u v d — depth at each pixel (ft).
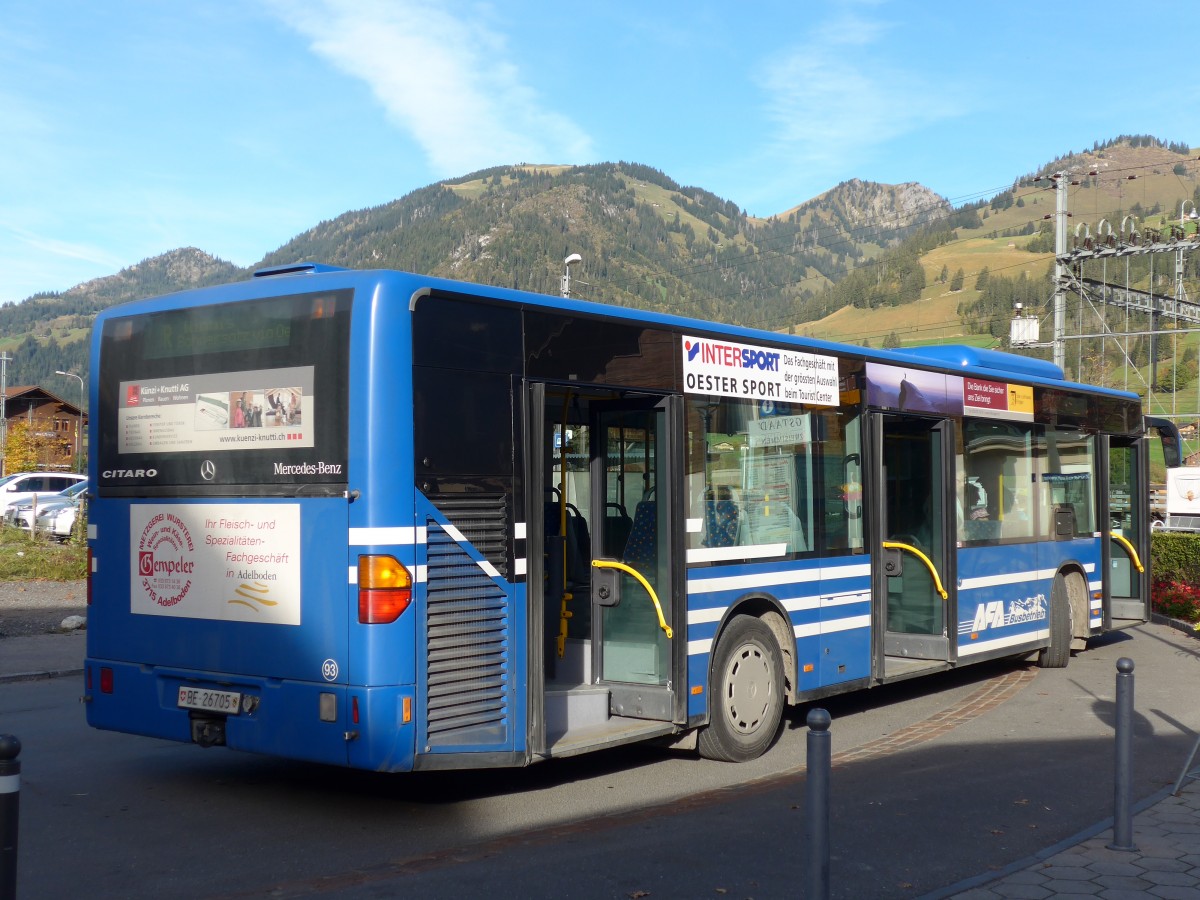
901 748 29.32
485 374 22.18
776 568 28.89
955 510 36.24
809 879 14.60
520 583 22.45
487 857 19.95
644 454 26.22
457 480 21.56
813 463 30.73
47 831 21.80
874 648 32.53
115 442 24.27
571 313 23.93
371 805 23.66
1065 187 114.83
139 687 23.58
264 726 21.59
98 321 24.85
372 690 20.34
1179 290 122.31
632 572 25.91
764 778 26.12
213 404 22.75
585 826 21.98
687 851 20.30
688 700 25.86
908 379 34.88
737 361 28.25
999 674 41.75
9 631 50.52
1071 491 44.06
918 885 18.70
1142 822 21.90
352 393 20.86
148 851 20.52
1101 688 38.52
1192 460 127.75
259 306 22.27
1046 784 25.44
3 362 238.89
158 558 23.43
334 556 20.88
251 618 21.93
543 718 22.70
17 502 103.45
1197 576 59.93
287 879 18.92
